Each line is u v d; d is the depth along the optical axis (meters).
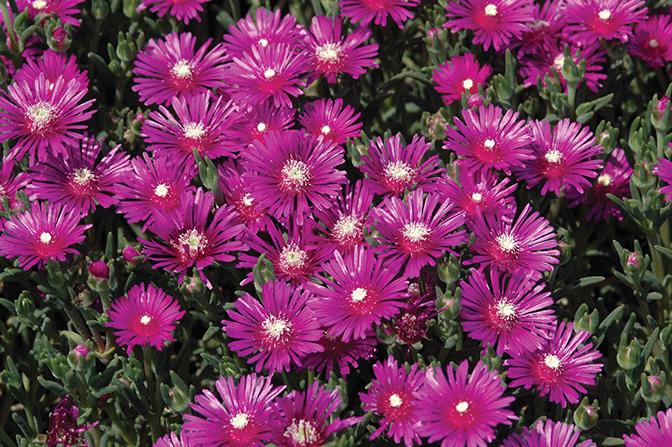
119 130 0.82
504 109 0.81
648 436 0.71
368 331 0.73
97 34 0.87
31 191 0.77
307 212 0.76
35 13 0.84
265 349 0.72
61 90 0.79
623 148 0.84
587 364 0.72
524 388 0.74
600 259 0.87
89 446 0.75
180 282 0.75
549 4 0.88
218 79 0.82
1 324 0.81
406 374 0.72
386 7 0.83
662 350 0.76
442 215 0.74
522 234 0.75
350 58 0.82
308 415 0.70
